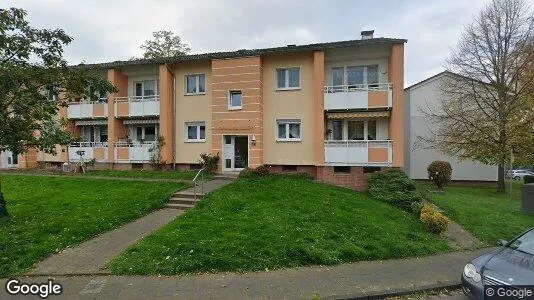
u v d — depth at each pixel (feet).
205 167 55.06
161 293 17.44
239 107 55.42
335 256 22.75
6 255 22.04
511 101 57.67
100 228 27.81
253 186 43.16
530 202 39.22
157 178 51.21
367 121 54.29
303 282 19.08
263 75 55.98
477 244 28.09
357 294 17.56
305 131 53.98
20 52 27.66
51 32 29.22
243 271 20.49
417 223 33.30
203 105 59.52
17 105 26.91
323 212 32.42
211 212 31.81
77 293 17.44
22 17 27.71
